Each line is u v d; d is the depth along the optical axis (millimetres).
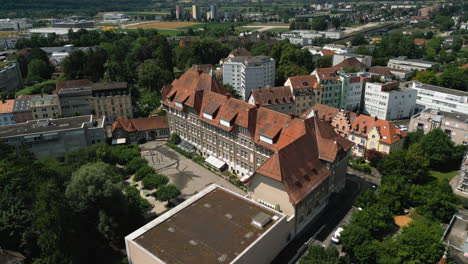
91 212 81500
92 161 109250
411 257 66375
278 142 96938
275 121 100500
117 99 158625
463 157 107125
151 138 145125
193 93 125062
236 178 111812
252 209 76438
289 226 78562
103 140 128000
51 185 71312
